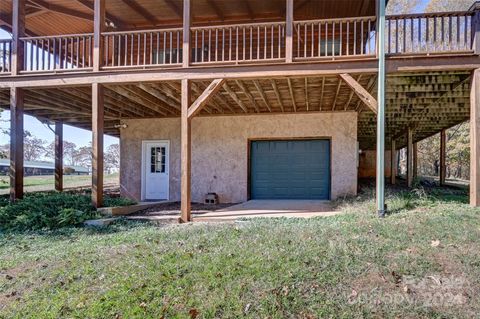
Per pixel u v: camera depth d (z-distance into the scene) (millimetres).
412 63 5750
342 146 9297
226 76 6168
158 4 8609
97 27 6594
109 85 6871
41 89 7277
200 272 3209
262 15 9164
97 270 3447
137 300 2811
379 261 3285
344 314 2512
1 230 5586
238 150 9859
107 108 9289
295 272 3109
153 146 10461
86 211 6434
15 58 6852
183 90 6273
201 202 9867
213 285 2957
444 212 5309
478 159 5707
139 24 9836
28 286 3238
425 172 26094
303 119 9555
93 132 6605
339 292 2793
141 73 6406
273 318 2504
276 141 9828
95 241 4637
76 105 9125
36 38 6867
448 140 22344
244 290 2863
